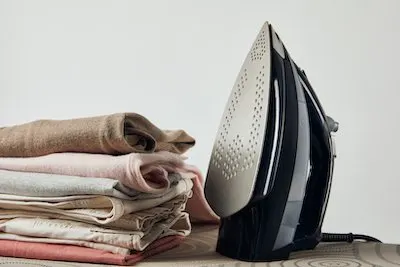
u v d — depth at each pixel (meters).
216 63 1.35
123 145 0.67
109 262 0.66
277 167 0.67
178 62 1.37
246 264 0.67
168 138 0.78
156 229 0.74
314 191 0.72
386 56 1.24
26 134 0.73
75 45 1.44
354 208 1.25
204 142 1.35
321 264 0.66
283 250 0.68
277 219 0.68
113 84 1.42
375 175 1.24
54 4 1.46
